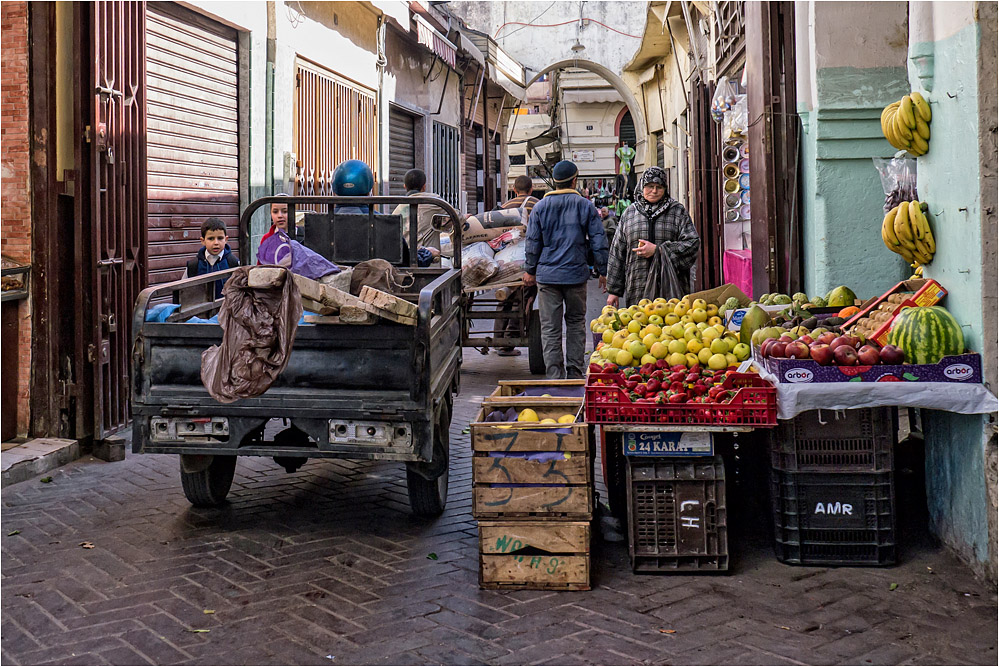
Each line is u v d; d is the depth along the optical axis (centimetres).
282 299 432
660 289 726
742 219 1177
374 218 629
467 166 2255
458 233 645
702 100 1255
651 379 452
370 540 499
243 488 600
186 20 916
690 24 1416
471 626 388
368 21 1452
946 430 465
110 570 451
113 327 693
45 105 659
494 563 429
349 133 1388
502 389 558
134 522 527
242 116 1041
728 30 1151
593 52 2531
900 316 448
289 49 1134
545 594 423
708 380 455
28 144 662
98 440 674
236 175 1040
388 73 1588
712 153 1249
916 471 571
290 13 1135
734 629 381
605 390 441
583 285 850
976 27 414
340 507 560
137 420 486
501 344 997
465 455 693
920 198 500
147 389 486
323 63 1261
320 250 633
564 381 567
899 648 362
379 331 469
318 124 1251
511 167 3919
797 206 713
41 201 665
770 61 714
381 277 530
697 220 1317
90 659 358
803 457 452
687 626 385
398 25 1531
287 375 477
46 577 442
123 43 703
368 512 550
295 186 1166
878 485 446
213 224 680
